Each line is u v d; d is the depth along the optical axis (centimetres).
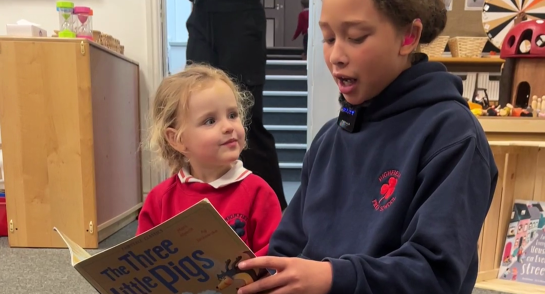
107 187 187
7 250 171
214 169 102
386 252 64
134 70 220
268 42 575
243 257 54
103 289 58
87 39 165
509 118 152
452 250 54
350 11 64
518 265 142
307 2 412
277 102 374
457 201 56
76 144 169
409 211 62
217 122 97
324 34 69
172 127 101
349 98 72
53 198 172
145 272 56
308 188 82
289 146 344
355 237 68
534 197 143
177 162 108
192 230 51
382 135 71
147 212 106
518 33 166
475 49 188
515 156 141
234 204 99
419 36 69
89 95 167
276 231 86
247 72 184
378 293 54
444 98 67
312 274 52
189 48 188
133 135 219
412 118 69
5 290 134
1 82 166
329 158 81
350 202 72
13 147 169
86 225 173
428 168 61
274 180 205
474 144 60
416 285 53
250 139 196
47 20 222
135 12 224
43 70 166
